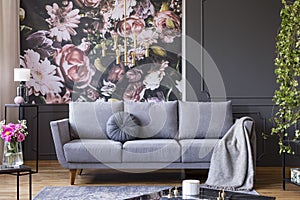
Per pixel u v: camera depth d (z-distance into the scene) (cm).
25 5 660
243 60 612
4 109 630
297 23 454
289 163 609
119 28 661
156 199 305
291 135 601
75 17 662
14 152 381
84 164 499
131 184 500
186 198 307
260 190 474
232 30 612
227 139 506
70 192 458
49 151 659
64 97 662
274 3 611
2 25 629
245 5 611
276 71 467
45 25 662
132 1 660
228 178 488
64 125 514
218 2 611
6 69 631
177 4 659
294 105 461
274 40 612
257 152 611
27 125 654
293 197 441
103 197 436
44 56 662
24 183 507
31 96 659
